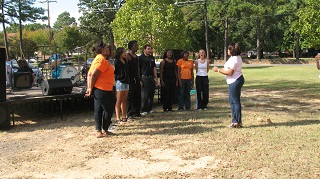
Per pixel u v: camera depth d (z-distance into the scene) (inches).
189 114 341.1
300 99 442.0
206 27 1642.5
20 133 279.6
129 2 1156.5
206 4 1636.3
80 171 187.0
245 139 238.4
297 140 232.7
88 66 460.4
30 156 214.8
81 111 388.8
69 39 2108.8
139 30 1117.1
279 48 2164.1
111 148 228.1
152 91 349.1
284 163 187.0
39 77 519.2
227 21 1622.8
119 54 296.2
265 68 1296.8
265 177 168.6
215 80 808.9
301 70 1098.1
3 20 1621.6
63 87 335.6
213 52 2410.2
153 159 203.2
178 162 196.7
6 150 229.5
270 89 574.2
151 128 281.7
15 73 377.1
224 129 270.4
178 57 414.3
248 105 397.7
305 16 529.0
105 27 1955.0
